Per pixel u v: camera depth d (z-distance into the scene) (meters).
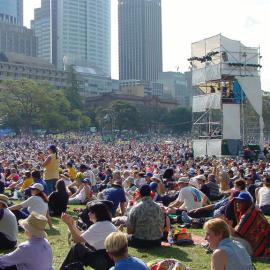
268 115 134.12
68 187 22.84
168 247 12.47
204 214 16.16
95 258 8.95
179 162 41.22
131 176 23.97
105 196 15.89
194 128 58.53
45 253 7.82
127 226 12.41
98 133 166.75
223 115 53.16
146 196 12.39
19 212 14.29
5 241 11.29
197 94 60.00
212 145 53.69
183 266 8.04
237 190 14.23
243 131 54.12
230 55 53.91
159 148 80.62
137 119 169.50
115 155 56.84
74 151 71.12
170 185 23.19
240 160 44.19
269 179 18.22
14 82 142.88
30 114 144.38
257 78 54.28
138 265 6.43
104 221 9.56
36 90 142.12
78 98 192.62
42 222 7.86
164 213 13.23
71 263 8.52
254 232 11.09
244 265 6.75
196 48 57.53
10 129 149.62
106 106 185.38
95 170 32.25
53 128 147.50
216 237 6.93
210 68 55.22
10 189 25.56
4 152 60.75
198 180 20.94
